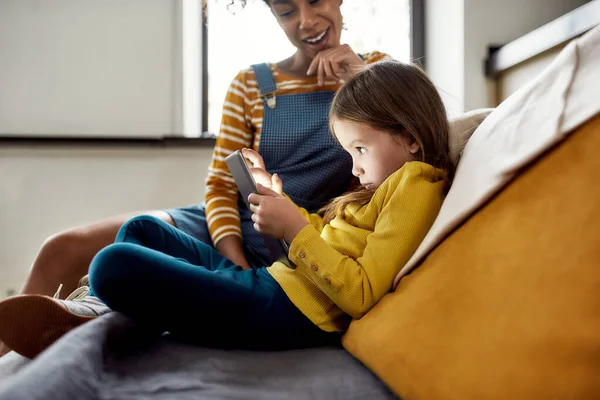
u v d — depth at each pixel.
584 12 1.32
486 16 1.86
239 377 0.67
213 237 1.32
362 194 0.95
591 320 0.44
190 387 0.62
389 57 1.44
